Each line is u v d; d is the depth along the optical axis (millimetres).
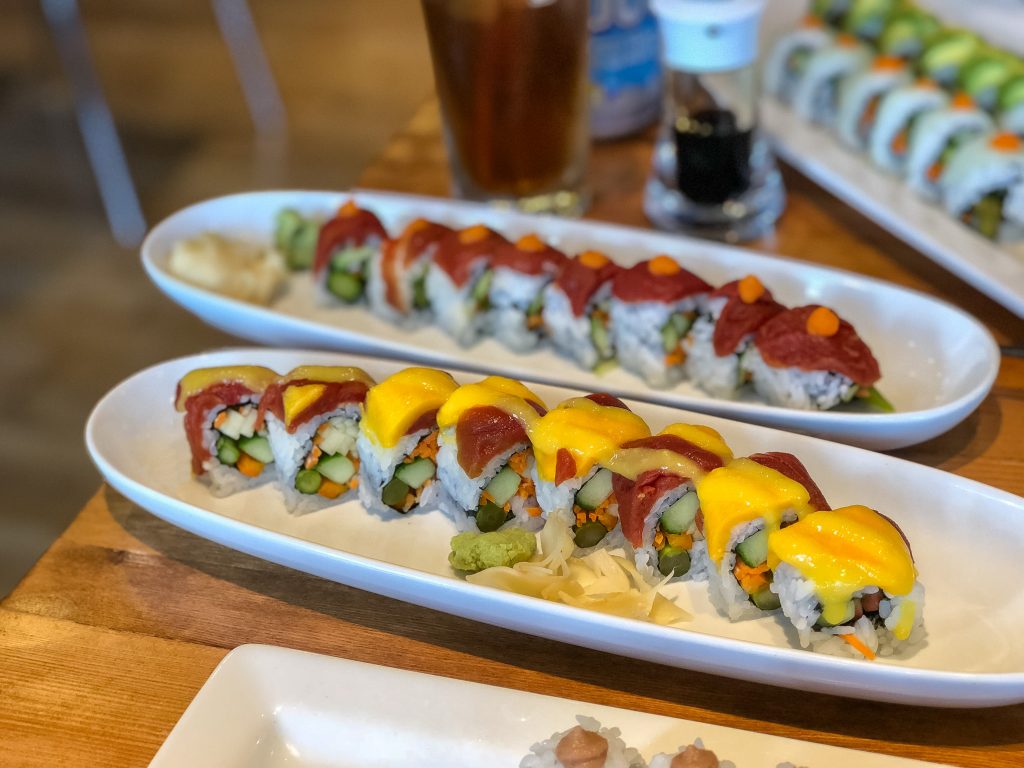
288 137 993
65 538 378
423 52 1095
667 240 458
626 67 553
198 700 295
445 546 357
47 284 869
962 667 298
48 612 349
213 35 1155
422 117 619
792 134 551
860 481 347
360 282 474
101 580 361
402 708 294
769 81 584
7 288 863
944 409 354
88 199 947
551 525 337
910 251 485
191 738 288
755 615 321
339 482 373
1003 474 373
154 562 366
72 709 318
